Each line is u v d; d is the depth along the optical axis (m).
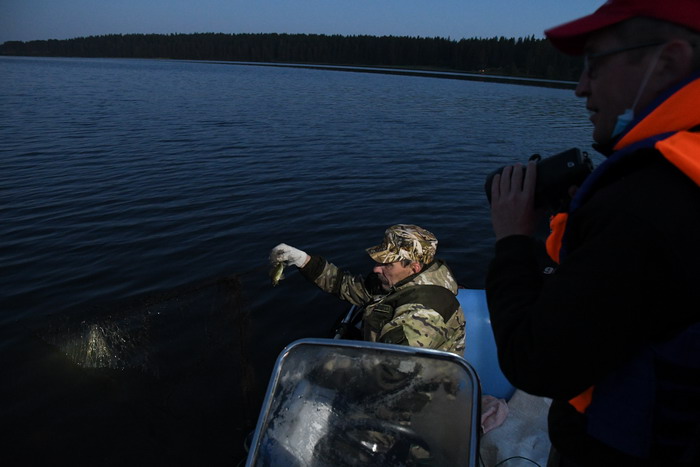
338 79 54.34
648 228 0.59
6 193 7.43
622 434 0.71
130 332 2.45
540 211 0.85
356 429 1.33
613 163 0.68
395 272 2.15
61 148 11.01
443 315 2.04
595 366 0.63
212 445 2.38
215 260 5.09
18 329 3.60
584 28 0.72
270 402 1.39
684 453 0.67
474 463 1.25
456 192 8.01
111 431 2.48
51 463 2.38
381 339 1.98
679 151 0.59
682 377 0.63
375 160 10.57
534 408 2.32
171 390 2.42
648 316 0.61
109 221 6.21
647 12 0.65
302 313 3.96
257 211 6.70
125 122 15.50
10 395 2.77
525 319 0.70
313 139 13.18
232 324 2.46
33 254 5.19
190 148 11.38
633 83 0.69
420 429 1.31
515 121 19.97
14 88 27.45
